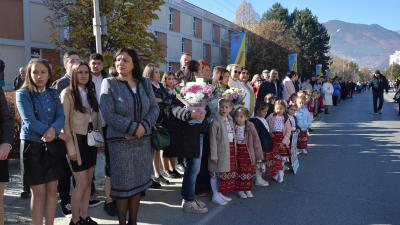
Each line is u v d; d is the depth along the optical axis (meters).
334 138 11.56
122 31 18.86
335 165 7.98
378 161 8.32
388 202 5.61
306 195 5.94
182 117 4.82
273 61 40.81
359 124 15.07
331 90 19.30
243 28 43.34
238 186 5.83
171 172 6.90
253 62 40.72
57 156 3.93
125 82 3.97
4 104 3.55
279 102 6.84
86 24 18.31
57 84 4.77
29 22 17.98
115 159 3.90
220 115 5.56
